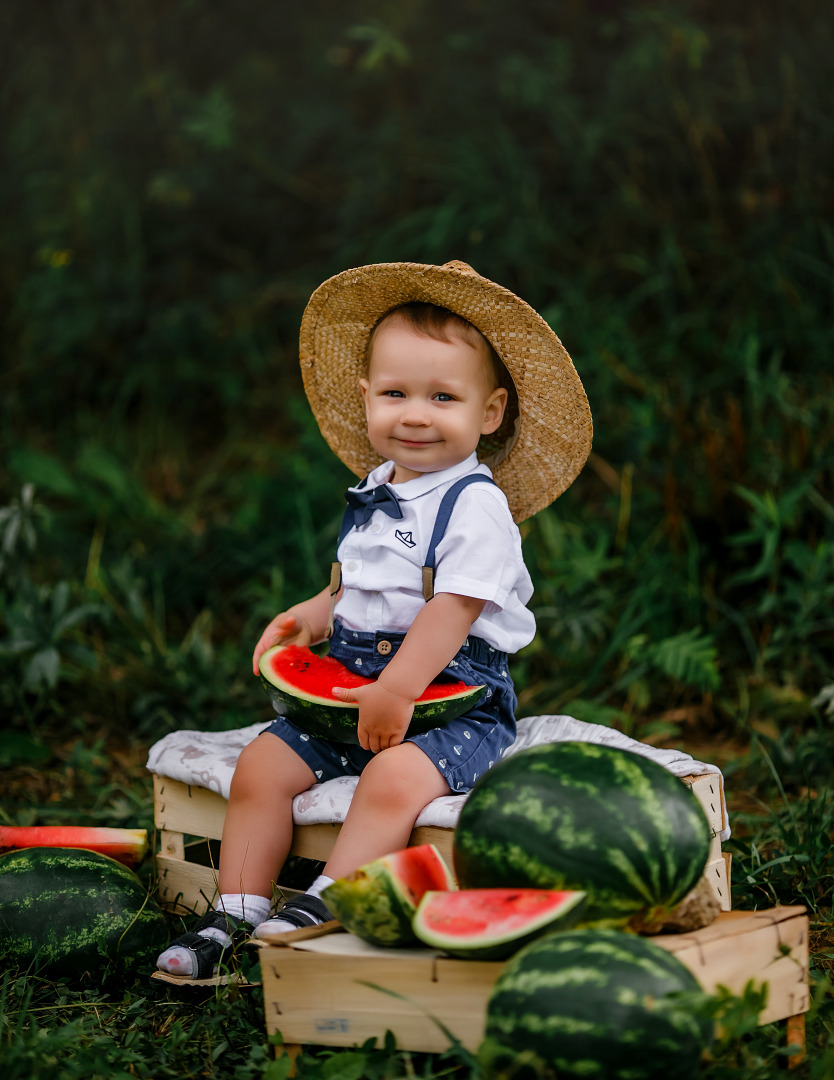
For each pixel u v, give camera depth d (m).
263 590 5.28
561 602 4.68
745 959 2.15
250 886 2.71
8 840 3.00
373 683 2.68
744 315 6.18
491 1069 1.83
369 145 7.55
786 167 6.64
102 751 4.35
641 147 6.97
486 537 2.85
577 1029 1.76
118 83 8.15
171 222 7.74
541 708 4.40
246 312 7.43
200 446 7.15
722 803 2.71
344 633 2.98
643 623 4.69
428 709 2.68
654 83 7.04
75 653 4.36
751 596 4.86
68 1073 2.16
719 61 7.06
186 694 4.63
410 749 2.66
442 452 2.92
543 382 2.99
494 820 2.11
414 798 2.61
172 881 3.04
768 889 2.99
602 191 7.03
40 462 6.19
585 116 7.16
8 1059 2.14
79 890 2.69
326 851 2.75
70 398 7.37
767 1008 2.18
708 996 1.80
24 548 4.94
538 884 2.07
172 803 3.05
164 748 3.08
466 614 2.79
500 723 2.97
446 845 2.55
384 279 2.96
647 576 4.80
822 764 3.82
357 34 6.92
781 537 4.80
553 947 1.87
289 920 2.43
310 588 5.22
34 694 4.70
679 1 7.24
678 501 4.88
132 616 5.14
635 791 2.10
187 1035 2.28
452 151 7.19
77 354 7.41
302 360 3.27
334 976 2.13
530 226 6.73
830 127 6.56
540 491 3.16
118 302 7.43
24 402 7.30
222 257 7.71
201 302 7.46
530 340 2.93
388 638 2.89
